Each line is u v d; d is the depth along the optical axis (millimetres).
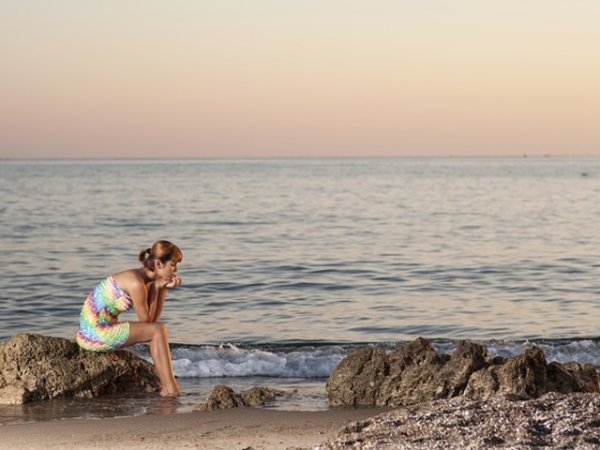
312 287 24547
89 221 46844
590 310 21203
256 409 10852
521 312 20906
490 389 10812
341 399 11523
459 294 23484
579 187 99375
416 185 105500
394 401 11391
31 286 24219
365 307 21516
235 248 34312
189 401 11844
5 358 11992
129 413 11156
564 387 11070
